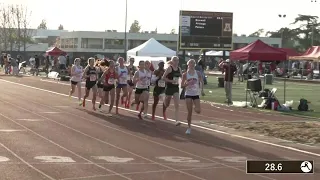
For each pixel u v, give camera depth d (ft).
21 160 30.37
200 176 27.94
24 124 46.01
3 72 172.96
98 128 45.39
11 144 35.50
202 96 90.12
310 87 133.08
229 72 76.64
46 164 29.50
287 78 172.76
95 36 281.13
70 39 290.35
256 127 49.44
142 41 288.71
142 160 31.86
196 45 158.61
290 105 72.59
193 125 50.42
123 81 57.52
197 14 158.40
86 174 27.30
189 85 44.14
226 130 47.85
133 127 47.06
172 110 63.98
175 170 29.25
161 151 35.40
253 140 42.29
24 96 77.77
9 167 28.35
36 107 61.46
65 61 144.66
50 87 102.06
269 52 74.23
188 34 157.69
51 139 38.34
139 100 54.08
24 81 123.24
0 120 48.26
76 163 30.07
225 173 28.99
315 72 178.81
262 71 158.71
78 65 67.05
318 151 38.27
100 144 37.11
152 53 138.92
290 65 208.44
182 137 42.42
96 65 71.31
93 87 60.13
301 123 53.26
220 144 39.73
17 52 267.39
